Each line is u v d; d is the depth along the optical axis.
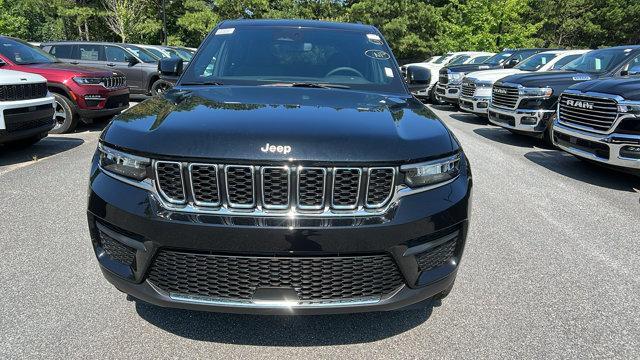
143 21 30.62
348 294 2.12
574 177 6.21
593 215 4.66
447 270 2.31
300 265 2.05
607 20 44.69
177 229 2.02
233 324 2.63
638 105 5.36
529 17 42.31
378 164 2.05
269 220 2.00
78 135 8.35
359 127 2.20
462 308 2.87
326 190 2.02
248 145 2.01
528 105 8.14
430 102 16.97
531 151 7.95
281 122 2.17
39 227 3.92
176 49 17.20
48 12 33.69
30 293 2.88
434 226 2.17
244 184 2.01
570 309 2.88
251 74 3.30
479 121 11.77
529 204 4.97
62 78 8.12
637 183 5.96
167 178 2.05
